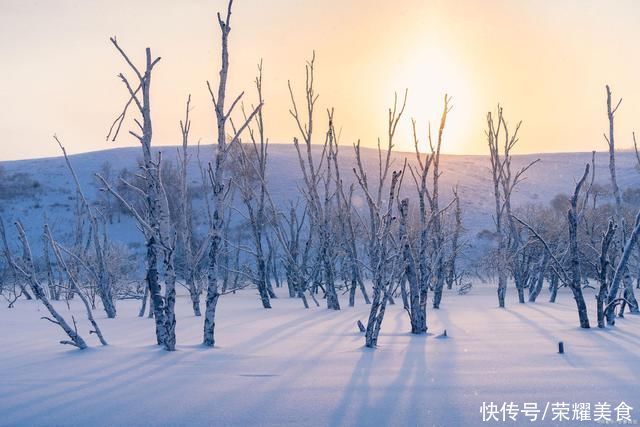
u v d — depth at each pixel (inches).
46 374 376.8
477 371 369.1
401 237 512.7
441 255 920.3
